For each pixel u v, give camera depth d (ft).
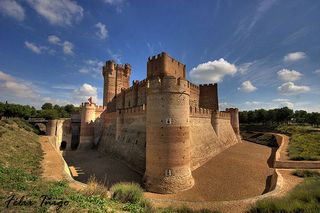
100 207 34.71
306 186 49.52
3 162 61.82
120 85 214.48
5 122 133.39
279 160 92.84
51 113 255.50
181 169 70.59
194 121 109.50
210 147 115.85
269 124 304.91
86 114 172.76
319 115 273.13
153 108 74.33
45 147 115.44
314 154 101.30
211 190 67.41
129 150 111.34
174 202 50.49
